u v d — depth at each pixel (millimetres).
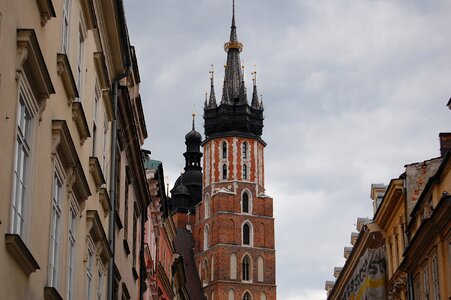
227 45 185375
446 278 40875
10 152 16219
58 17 21062
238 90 180625
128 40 32750
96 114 29266
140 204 47281
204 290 170875
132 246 43125
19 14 16844
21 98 17266
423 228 42906
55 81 20875
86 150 26453
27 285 18000
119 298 36688
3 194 15742
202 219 176500
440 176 43594
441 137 55562
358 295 66562
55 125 20484
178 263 75250
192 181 187750
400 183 53781
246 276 169625
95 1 27781
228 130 177875
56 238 21750
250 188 175000
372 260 60438
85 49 26000
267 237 173125
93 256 28250
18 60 16547
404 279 53000
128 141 38906
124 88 34594
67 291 23344
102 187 29203
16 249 16422
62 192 22156
